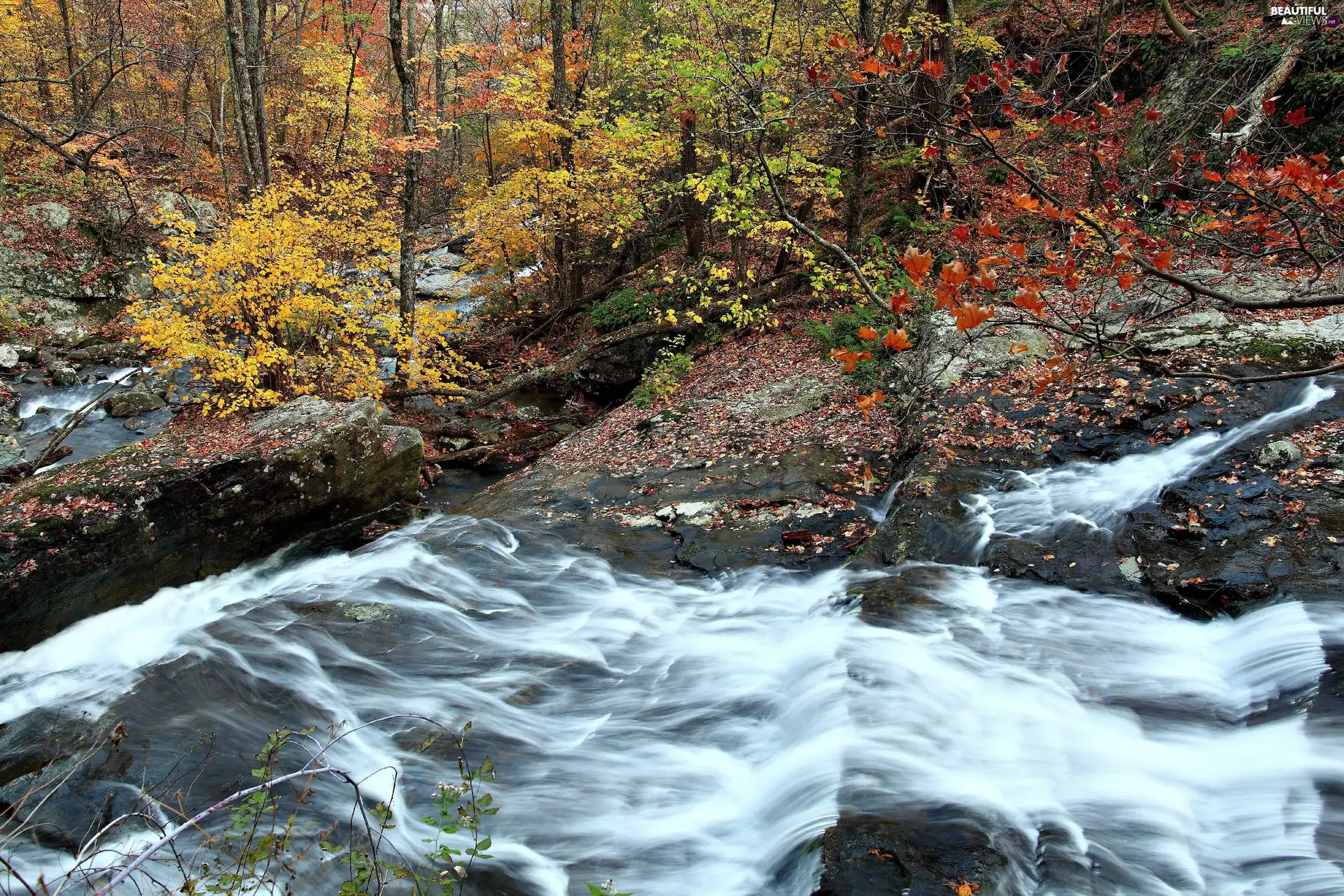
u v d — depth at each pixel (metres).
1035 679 4.75
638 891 3.75
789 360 11.41
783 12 12.55
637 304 14.82
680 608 6.29
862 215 12.11
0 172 17.69
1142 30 14.15
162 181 22.17
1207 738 4.16
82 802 4.08
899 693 4.68
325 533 8.62
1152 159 7.28
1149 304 8.55
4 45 19.52
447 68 24.34
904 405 8.89
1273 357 7.61
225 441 8.34
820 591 6.18
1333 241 3.33
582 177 14.35
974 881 3.29
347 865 3.70
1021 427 7.68
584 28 19.05
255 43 16.00
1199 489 6.10
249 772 4.35
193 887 2.83
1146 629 5.05
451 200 21.44
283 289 10.52
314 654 5.50
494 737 4.83
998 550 6.03
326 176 20.53
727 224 13.41
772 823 4.04
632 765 4.61
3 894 2.84
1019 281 3.16
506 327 17.25
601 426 11.26
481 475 10.79
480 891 3.70
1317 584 4.82
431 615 6.15
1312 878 3.27
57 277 17.23
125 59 21.47
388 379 13.19
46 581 6.54
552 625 6.14
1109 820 3.75
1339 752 3.77
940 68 3.35
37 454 10.70
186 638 5.55
